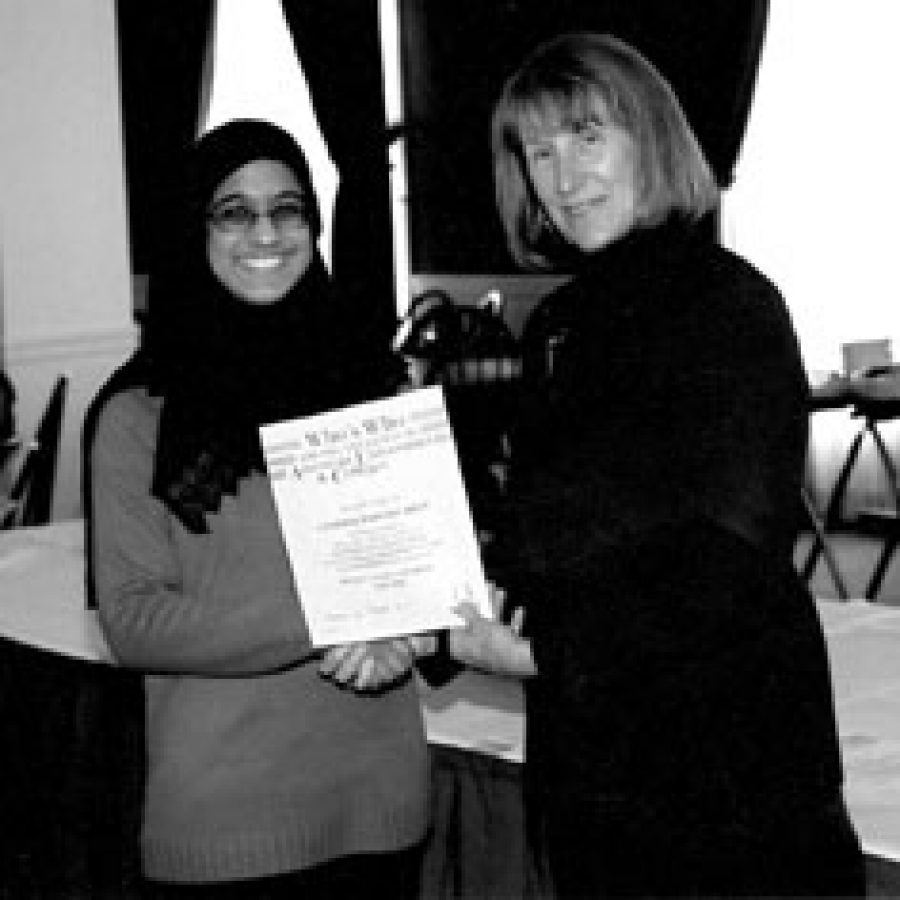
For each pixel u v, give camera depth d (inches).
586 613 63.9
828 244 294.7
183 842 76.1
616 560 63.4
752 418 62.7
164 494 76.0
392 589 73.3
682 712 63.3
